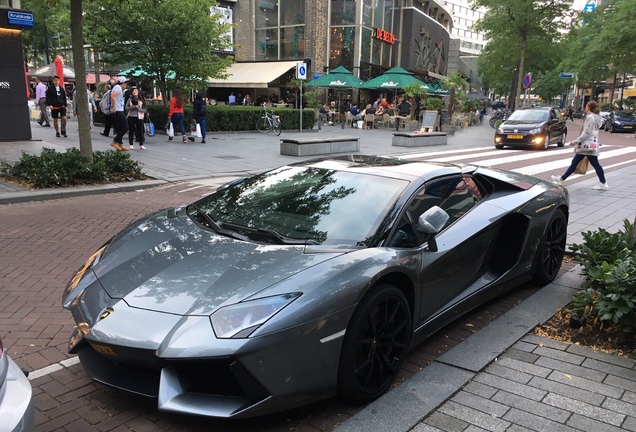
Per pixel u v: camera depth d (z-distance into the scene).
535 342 3.75
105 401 2.92
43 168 8.61
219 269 2.86
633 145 21.95
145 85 21.73
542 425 2.75
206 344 2.41
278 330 2.47
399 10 38.88
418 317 3.36
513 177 4.89
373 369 2.97
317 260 2.90
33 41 39.06
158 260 3.04
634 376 3.29
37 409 2.83
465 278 3.87
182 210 3.94
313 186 3.80
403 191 3.56
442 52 49.84
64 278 4.87
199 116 16.56
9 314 4.07
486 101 70.50
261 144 17.14
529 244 4.46
